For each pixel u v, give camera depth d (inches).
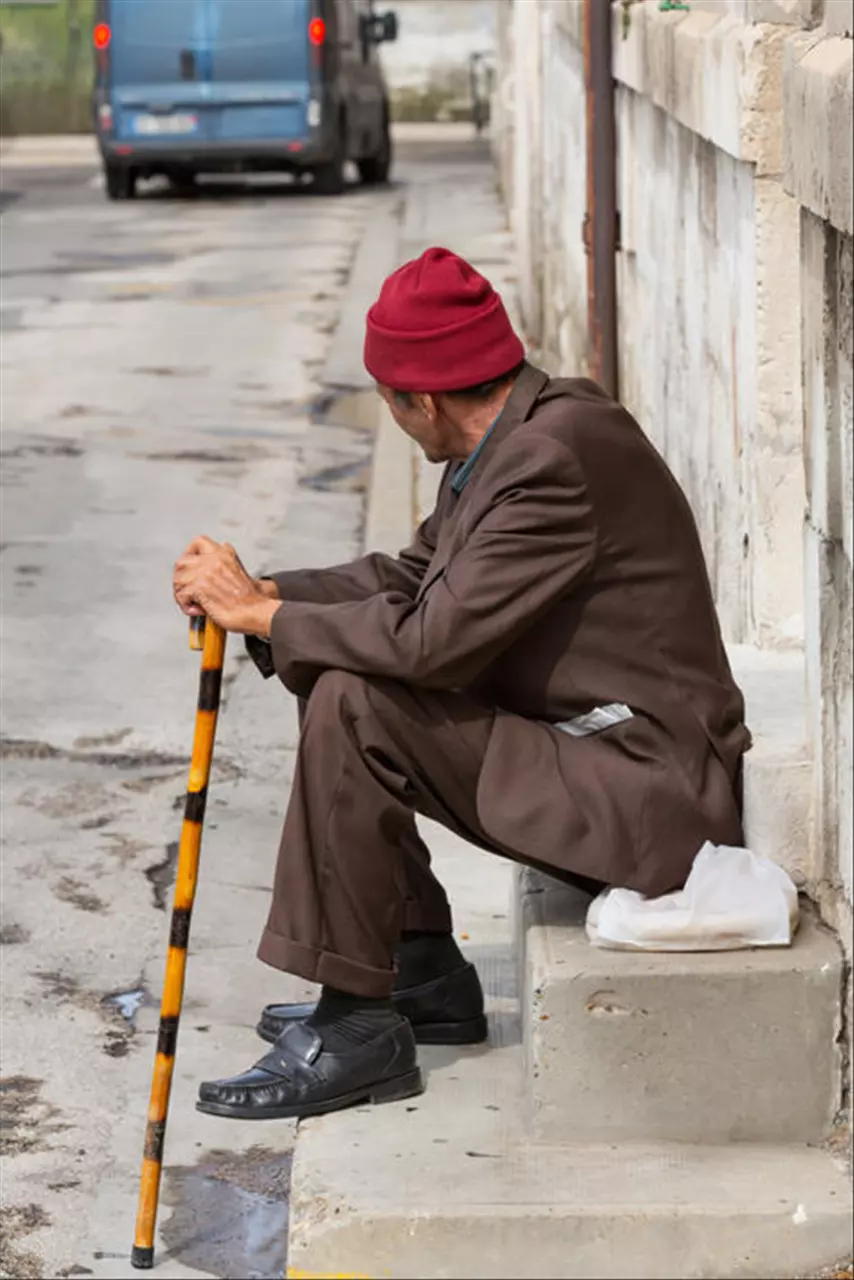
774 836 336.5
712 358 489.1
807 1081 318.7
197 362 1103.6
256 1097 334.0
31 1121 364.2
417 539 369.7
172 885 466.9
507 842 325.1
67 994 412.5
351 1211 302.4
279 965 328.5
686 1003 315.9
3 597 689.0
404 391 333.7
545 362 1034.7
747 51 402.9
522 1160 316.8
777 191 405.4
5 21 2598.4
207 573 327.6
